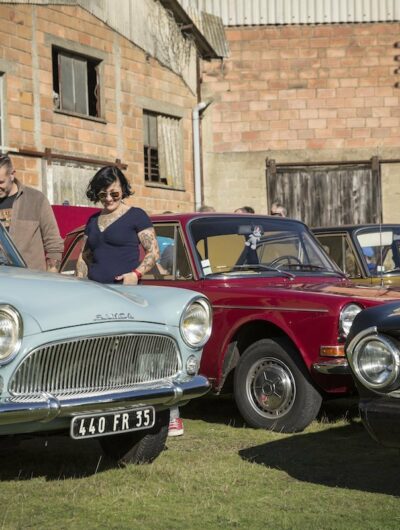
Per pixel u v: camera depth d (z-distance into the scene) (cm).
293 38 1819
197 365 505
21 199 671
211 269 677
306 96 1825
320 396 610
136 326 461
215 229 700
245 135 1830
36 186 1368
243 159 1830
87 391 445
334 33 1817
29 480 491
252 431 621
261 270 697
